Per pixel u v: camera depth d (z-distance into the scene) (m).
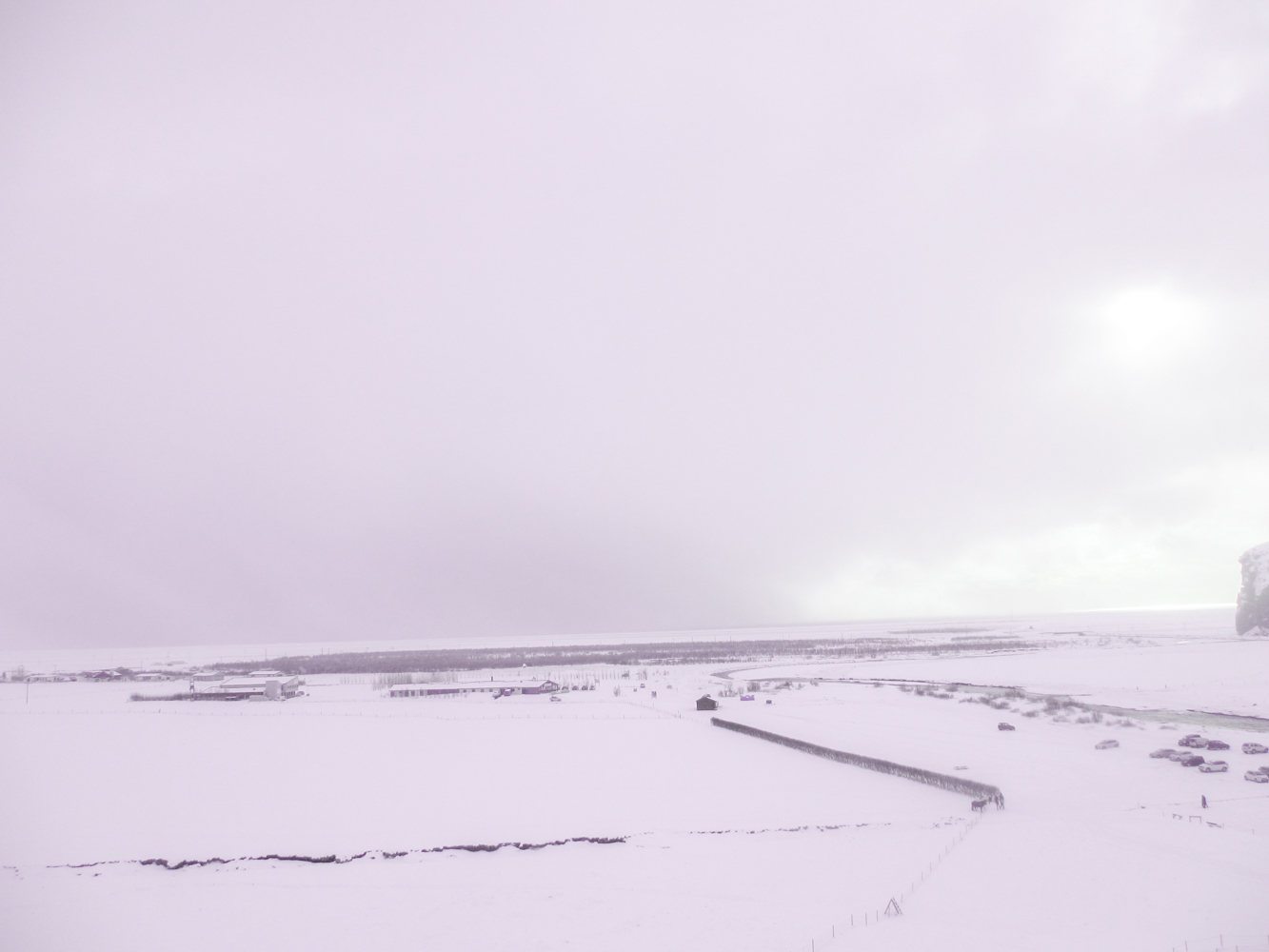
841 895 35.97
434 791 57.44
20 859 43.59
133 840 46.69
